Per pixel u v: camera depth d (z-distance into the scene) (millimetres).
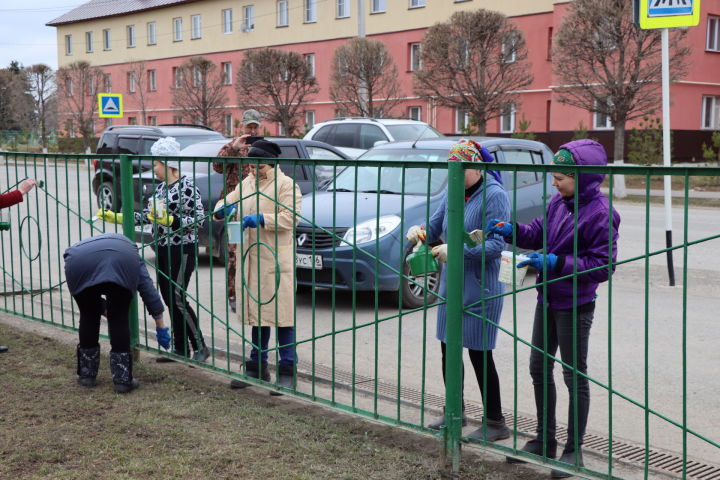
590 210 3445
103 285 4605
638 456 3980
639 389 5059
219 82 38688
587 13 19312
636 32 19031
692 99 26000
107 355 5539
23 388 4738
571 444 3615
